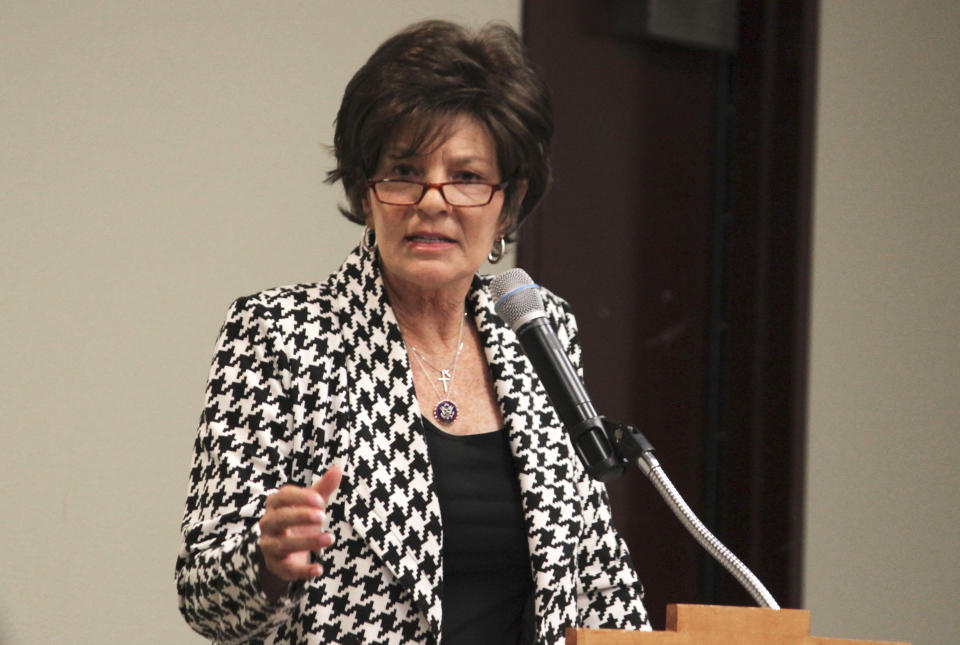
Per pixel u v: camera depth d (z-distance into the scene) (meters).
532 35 12.49
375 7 11.01
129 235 9.54
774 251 13.66
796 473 13.43
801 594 13.46
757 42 13.70
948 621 14.64
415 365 6.06
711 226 13.80
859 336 14.03
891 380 14.27
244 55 10.19
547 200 12.62
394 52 5.77
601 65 13.05
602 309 13.02
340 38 10.76
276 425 5.48
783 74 13.69
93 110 9.43
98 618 9.24
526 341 5.48
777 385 13.57
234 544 5.03
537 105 5.90
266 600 4.88
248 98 10.20
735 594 13.49
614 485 13.08
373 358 5.80
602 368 13.01
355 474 5.55
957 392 14.79
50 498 9.08
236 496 5.30
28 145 9.13
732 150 13.84
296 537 4.56
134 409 9.49
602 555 6.32
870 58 14.14
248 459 5.39
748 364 13.65
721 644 4.70
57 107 9.27
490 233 5.82
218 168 10.02
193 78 9.91
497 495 5.84
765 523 13.55
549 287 12.63
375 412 5.69
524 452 5.93
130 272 9.52
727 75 13.88
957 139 14.84
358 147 5.75
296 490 4.54
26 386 9.02
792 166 13.60
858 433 13.99
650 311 13.37
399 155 5.64
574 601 6.04
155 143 9.70
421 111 5.58
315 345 5.69
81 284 9.30
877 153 14.19
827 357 13.78
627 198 13.22
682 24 13.41
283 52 10.41
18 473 8.95
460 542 5.72
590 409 5.32
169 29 9.81
